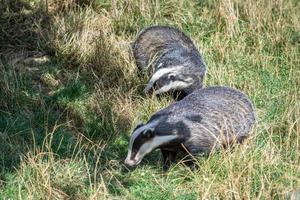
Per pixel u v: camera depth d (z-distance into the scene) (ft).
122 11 119.75
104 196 77.77
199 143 86.17
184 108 87.45
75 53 108.88
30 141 88.17
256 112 97.45
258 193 79.66
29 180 79.20
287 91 105.40
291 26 123.85
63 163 84.43
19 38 112.27
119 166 86.22
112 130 93.40
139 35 112.06
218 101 89.56
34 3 120.37
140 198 81.00
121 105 97.71
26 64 107.45
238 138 89.25
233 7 123.34
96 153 87.35
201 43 116.88
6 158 83.87
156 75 101.45
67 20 116.16
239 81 107.76
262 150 86.17
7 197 78.02
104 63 106.73
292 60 114.93
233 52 114.73
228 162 83.15
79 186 80.79
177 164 85.66
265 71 111.75
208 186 79.51
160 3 123.75
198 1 126.82
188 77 102.99
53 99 98.89
